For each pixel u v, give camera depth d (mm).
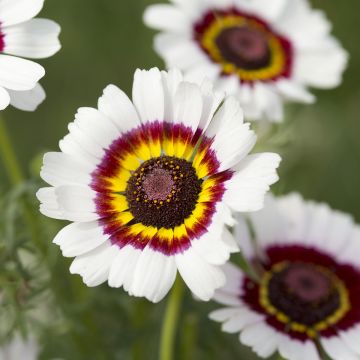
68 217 437
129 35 669
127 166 451
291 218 492
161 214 442
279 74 531
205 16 537
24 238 476
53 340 508
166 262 434
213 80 513
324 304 474
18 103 452
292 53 540
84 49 670
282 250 489
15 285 469
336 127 643
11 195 480
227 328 455
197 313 515
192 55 520
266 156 433
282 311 472
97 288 507
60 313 496
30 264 491
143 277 432
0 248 469
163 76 451
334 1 662
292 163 599
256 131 516
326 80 536
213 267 430
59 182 442
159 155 452
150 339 527
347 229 491
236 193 430
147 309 513
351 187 634
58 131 662
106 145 449
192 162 448
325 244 490
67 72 673
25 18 457
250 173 432
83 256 436
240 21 542
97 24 668
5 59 454
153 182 444
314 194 625
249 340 454
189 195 443
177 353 517
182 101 446
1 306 473
